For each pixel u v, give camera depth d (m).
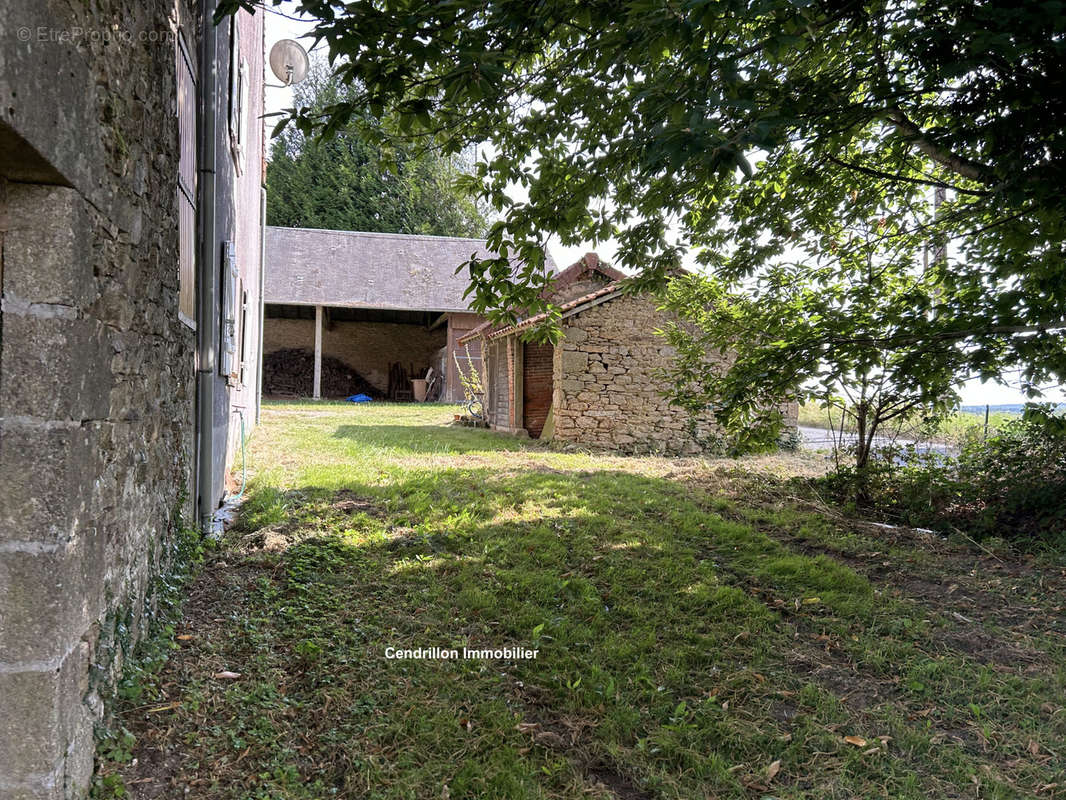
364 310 25.48
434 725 2.40
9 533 1.52
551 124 4.21
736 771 2.29
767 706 2.68
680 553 4.52
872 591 3.95
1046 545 4.75
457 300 23.34
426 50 2.60
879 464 6.58
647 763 2.30
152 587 2.74
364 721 2.40
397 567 3.94
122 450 2.21
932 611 3.66
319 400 22.41
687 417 11.32
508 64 2.91
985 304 5.16
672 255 5.66
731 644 3.21
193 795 1.92
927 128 4.66
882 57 3.86
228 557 3.91
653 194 4.76
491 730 2.41
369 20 2.52
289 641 2.95
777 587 4.00
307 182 31.48
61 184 1.60
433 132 3.96
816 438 15.12
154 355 2.79
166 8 2.91
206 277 4.18
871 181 5.52
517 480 6.96
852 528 5.55
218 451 5.15
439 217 32.97
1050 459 5.64
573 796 2.10
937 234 5.73
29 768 1.54
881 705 2.71
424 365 27.89
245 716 2.32
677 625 3.38
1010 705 2.70
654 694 2.71
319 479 6.56
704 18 2.30
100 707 1.97
